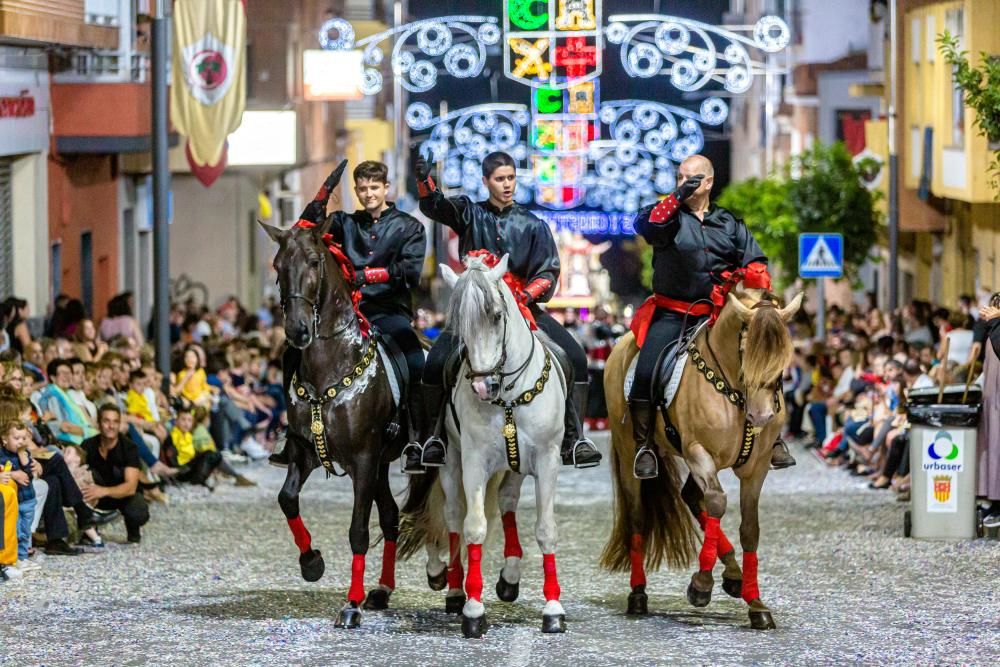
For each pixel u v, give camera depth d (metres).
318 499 19.72
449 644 11.00
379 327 12.02
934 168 32.44
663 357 11.59
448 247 58.12
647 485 12.23
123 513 15.80
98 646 11.03
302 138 39.00
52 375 17.61
